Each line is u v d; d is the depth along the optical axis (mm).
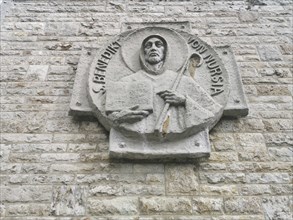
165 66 4254
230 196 3490
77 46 4984
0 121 4086
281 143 3943
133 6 5598
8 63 4719
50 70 4656
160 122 3650
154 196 3465
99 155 3766
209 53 4457
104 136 3926
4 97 4332
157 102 3879
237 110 4016
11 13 5375
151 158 3635
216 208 3398
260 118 4172
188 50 4465
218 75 4223
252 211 3398
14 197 3475
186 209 3381
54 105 4266
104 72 4305
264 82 4586
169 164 3682
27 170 3672
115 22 5355
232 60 4535
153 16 5473
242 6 5641
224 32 5258
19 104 4270
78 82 4281
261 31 5277
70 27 5246
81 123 4047
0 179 3605
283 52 4980
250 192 3529
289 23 5410
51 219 3328
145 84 3971
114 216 3342
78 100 4109
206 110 3770
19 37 5059
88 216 3346
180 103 3822
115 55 4508
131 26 5039
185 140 3682
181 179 3580
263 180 3621
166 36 4664
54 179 3600
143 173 3613
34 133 3979
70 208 3396
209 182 3580
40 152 3812
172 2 5672
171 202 3420
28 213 3369
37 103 4281
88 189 3523
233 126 4062
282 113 4234
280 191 3545
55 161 3736
